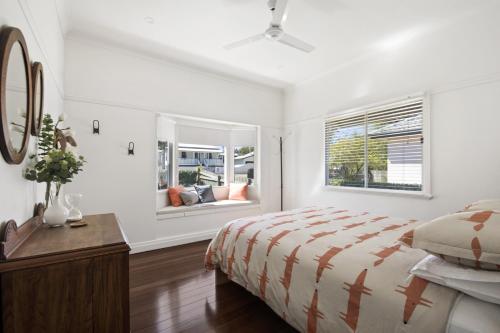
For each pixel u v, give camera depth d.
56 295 1.01
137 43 2.99
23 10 1.31
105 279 1.11
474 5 2.29
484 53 2.32
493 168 2.28
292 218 2.20
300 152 4.41
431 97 2.69
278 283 1.50
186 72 3.61
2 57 0.99
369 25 2.60
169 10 2.36
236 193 4.52
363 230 1.78
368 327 1.03
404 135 2.93
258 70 3.81
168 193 3.92
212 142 4.62
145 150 3.25
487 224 0.92
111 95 3.01
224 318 1.76
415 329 0.89
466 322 0.82
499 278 0.83
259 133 4.50
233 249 1.98
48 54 1.91
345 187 3.60
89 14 2.42
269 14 2.42
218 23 2.57
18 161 1.19
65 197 1.68
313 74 3.98
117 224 1.54
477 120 2.37
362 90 3.38
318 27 2.63
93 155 2.89
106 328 1.11
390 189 3.06
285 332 1.61
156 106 3.34
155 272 2.56
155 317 1.77
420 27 2.64
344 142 3.66
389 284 1.05
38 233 1.32
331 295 1.20
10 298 0.93
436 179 2.64
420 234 1.05
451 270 0.96
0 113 0.97
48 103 1.98
